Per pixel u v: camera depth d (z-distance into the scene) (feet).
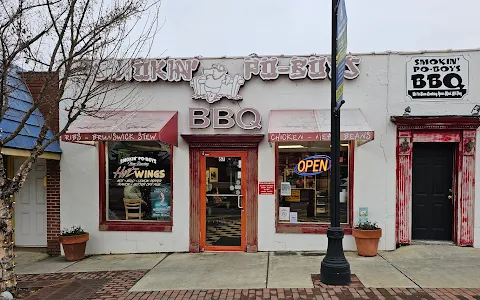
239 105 28.96
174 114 28.50
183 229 28.96
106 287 21.43
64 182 29.89
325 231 27.96
